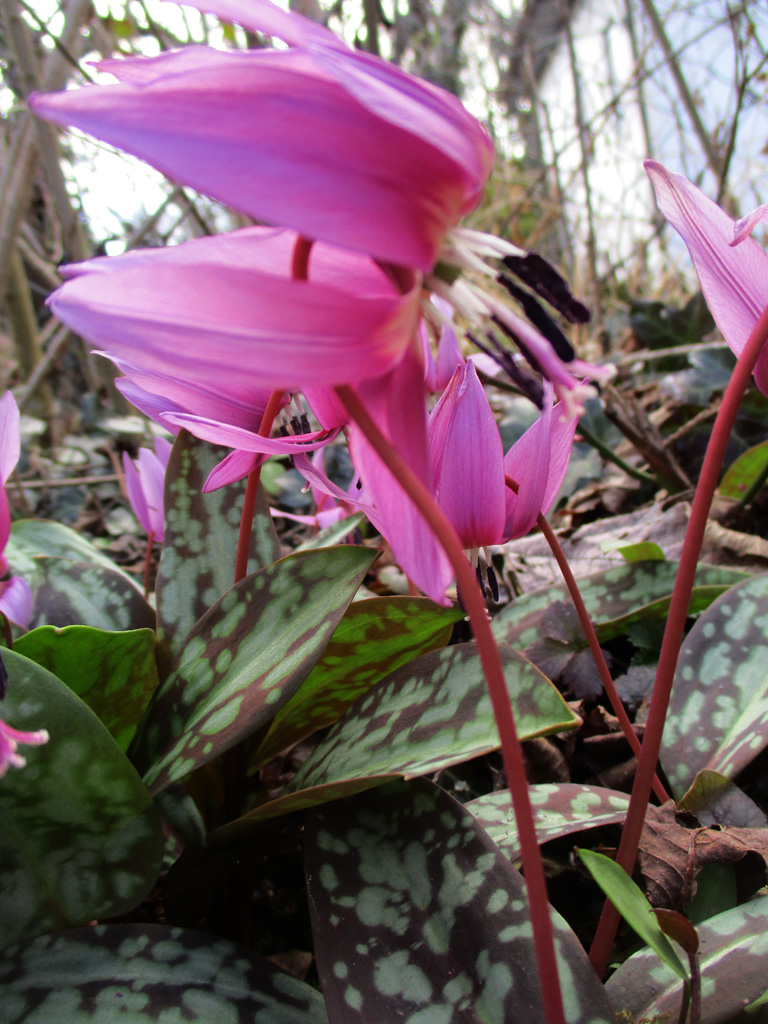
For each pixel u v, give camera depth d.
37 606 0.16
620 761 0.16
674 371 0.37
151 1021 0.09
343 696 0.13
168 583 0.14
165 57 0.07
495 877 0.09
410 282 0.07
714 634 0.14
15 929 0.10
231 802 0.12
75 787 0.10
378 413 0.07
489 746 0.09
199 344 0.06
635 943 0.11
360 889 0.09
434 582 0.07
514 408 0.33
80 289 0.06
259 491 0.15
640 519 0.25
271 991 0.09
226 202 0.06
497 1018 0.08
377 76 0.06
